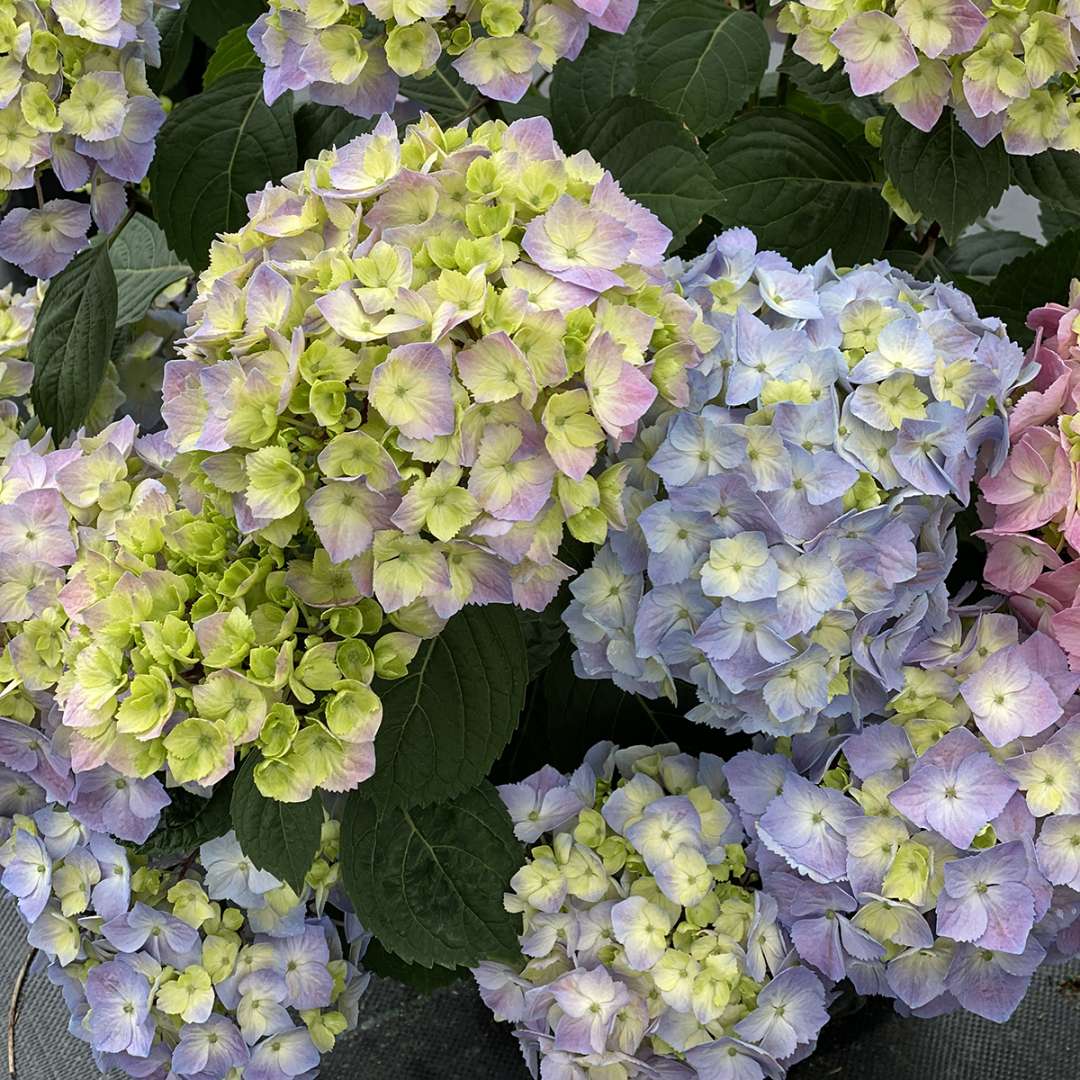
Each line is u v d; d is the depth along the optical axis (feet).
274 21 2.75
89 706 2.30
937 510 2.51
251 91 3.13
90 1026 2.67
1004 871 2.46
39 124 2.80
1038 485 2.52
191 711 2.32
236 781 2.50
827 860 2.52
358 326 2.26
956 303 2.66
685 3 3.11
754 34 3.10
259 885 2.63
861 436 2.44
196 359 2.43
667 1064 2.65
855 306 2.54
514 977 2.69
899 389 2.45
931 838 2.50
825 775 2.59
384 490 2.24
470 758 2.60
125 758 2.32
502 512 2.27
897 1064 3.10
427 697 2.60
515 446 2.27
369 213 2.39
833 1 2.74
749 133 3.17
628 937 2.59
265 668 2.30
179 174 3.12
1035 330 2.83
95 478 2.68
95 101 2.85
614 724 2.95
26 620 2.59
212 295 2.40
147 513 2.54
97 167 2.97
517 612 2.67
